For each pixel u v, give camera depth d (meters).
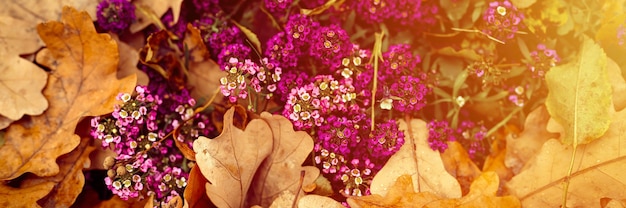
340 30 0.58
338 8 0.61
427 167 0.59
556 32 0.63
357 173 0.58
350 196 0.57
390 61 0.59
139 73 0.60
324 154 0.58
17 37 0.58
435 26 0.63
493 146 0.62
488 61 0.61
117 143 0.58
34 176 0.57
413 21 0.62
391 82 0.60
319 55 0.59
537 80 0.62
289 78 0.59
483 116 0.64
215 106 0.61
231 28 0.61
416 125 0.60
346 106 0.59
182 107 0.59
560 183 0.59
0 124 0.57
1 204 0.56
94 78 0.58
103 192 0.60
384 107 0.59
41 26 0.57
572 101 0.58
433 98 0.63
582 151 0.58
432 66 0.62
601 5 0.62
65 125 0.58
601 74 0.58
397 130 0.58
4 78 0.57
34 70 0.58
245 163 0.57
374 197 0.57
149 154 0.59
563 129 0.59
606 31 0.62
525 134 0.62
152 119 0.58
